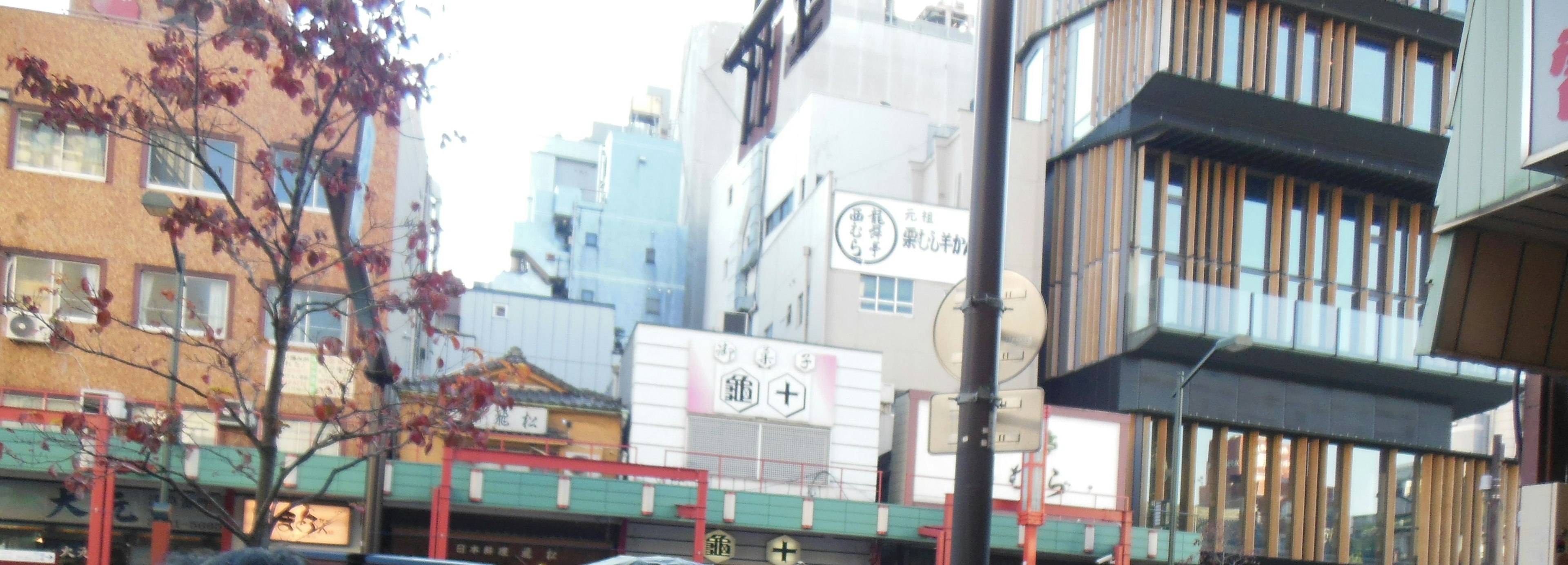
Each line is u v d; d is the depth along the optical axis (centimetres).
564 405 3488
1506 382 4159
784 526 3284
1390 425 4212
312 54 986
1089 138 4212
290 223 1091
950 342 749
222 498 2872
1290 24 4081
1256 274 4134
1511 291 1073
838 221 4312
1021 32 4838
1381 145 4084
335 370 2930
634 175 7050
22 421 1377
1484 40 1023
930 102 6575
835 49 6456
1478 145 1017
